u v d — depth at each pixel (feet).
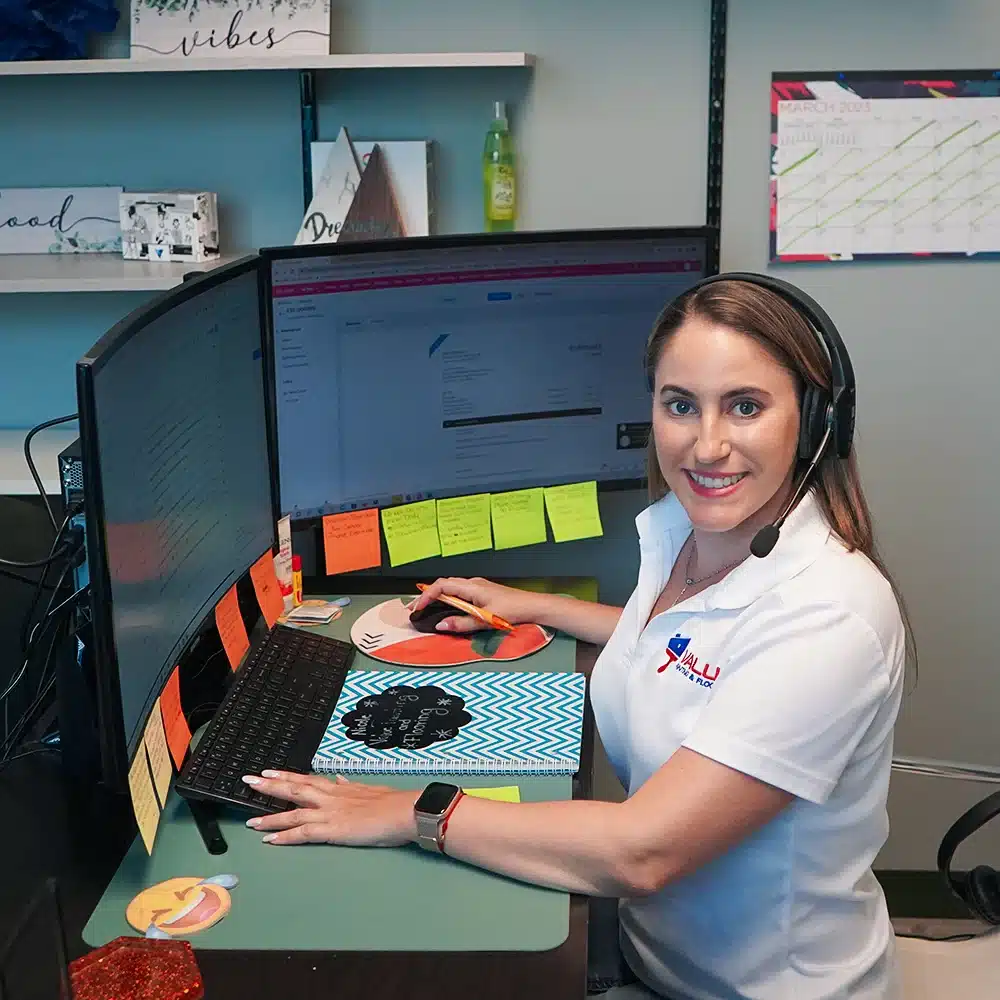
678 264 6.45
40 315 7.25
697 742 3.92
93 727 4.55
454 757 4.55
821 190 7.02
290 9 6.58
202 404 4.82
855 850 4.20
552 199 7.09
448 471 6.40
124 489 3.86
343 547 6.23
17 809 4.45
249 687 4.98
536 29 6.85
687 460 4.16
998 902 4.97
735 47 6.85
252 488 5.52
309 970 3.52
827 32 6.82
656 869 3.82
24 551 5.67
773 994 4.22
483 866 3.96
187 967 3.27
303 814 4.21
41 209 7.04
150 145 7.01
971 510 7.53
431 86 6.92
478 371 6.29
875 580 4.09
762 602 4.08
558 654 5.54
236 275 5.17
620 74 6.90
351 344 5.95
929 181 7.00
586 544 7.61
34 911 3.10
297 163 7.02
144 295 7.21
